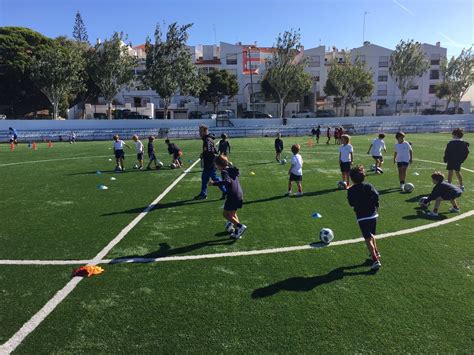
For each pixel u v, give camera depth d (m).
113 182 13.59
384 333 4.08
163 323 4.33
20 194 11.66
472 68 56.03
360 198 5.77
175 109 61.47
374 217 5.76
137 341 4.00
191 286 5.22
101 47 47.59
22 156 22.95
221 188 10.57
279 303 4.72
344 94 57.09
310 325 4.24
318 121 46.00
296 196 10.87
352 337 4.01
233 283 5.29
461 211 8.87
